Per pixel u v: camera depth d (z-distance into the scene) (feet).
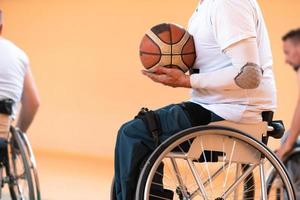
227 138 16.10
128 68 49.57
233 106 16.46
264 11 45.03
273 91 17.12
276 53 44.78
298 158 21.47
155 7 48.42
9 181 22.17
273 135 17.62
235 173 17.48
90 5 50.49
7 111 22.16
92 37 50.55
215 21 16.10
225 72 15.85
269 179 19.10
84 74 50.83
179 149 16.01
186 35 16.71
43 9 52.01
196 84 16.15
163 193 16.28
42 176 38.45
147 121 16.14
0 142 22.00
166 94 48.37
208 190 16.88
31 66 52.39
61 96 51.49
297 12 44.45
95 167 44.04
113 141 49.98
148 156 16.12
